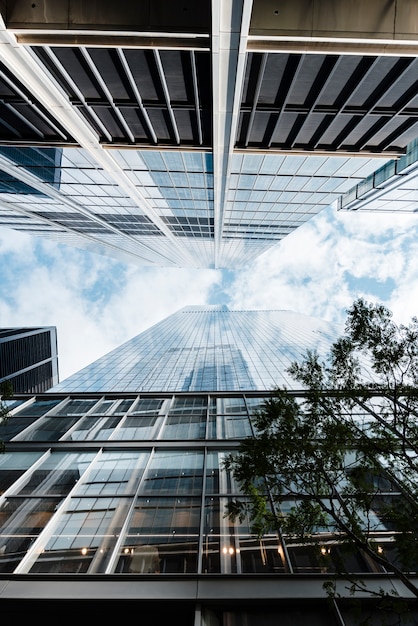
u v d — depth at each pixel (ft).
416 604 32.30
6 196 122.31
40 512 44.32
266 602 32.40
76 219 158.20
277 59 51.03
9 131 74.90
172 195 120.06
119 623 32.65
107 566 36.45
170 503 45.80
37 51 49.34
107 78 56.03
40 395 84.17
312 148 79.36
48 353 289.12
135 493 47.91
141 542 39.42
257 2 46.39
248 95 60.29
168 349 235.81
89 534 40.68
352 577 27.53
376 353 33.73
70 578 34.35
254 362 182.80
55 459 57.16
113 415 73.56
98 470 53.93
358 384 35.17
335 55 49.42
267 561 36.96
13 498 47.09
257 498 30.58
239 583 33.81
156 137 77.30
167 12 45.27
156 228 176.24
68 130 69.56
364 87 56.44
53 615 32.81
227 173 93.25
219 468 53.83
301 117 66.85
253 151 79.97
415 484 30.32
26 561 37.01
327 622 31.45
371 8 46.19
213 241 217.36
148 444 60.59
